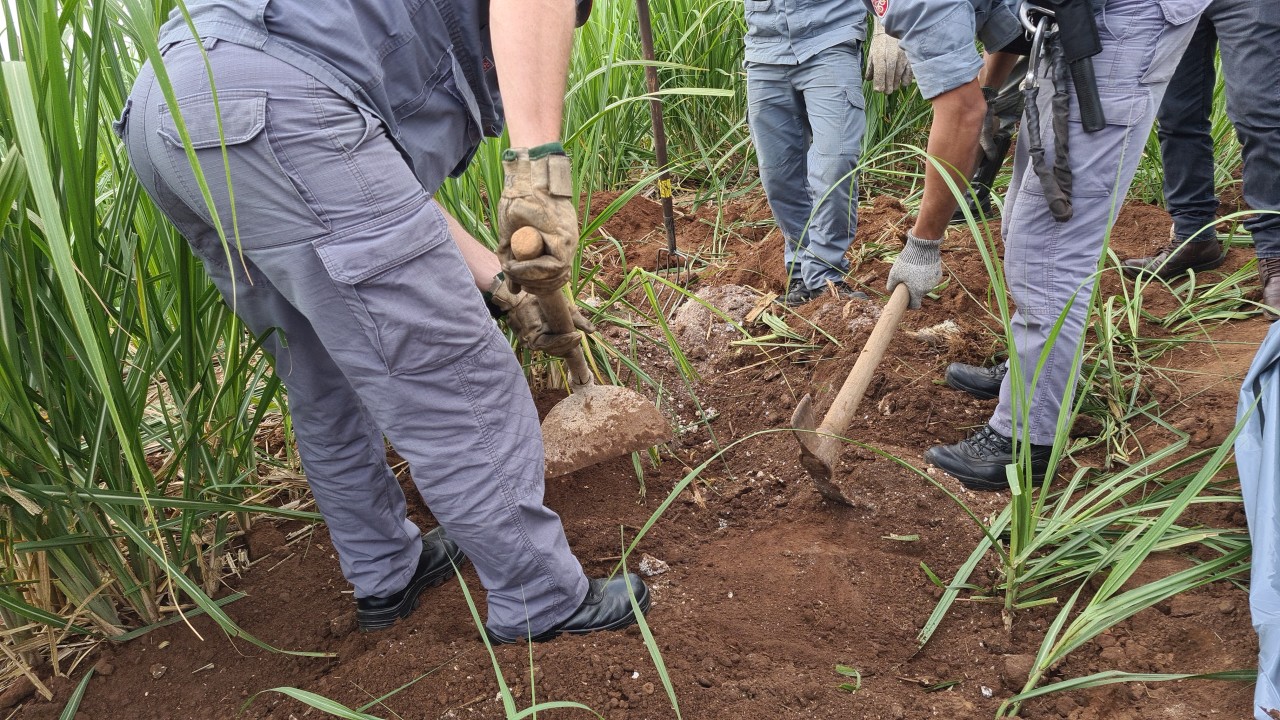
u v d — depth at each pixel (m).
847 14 3.15
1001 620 1.98
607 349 2.79
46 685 1.98
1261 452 1.80
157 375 2.19
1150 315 3.07
